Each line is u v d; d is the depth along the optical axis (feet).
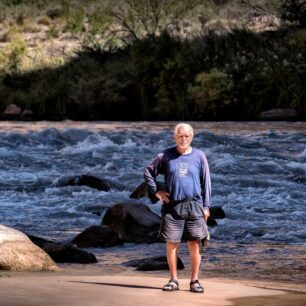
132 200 73.56
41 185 81.61
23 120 172.55
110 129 131.75
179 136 35.81
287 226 61.21
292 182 85.92
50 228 59.47
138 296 32.19
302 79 173.17
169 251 35.22
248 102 172.14
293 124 148.77
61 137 117.39
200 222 35.42
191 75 179.22
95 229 52.80
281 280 39.29
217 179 83.71
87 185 80.38
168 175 35.70
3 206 70.08
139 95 181.06
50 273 39.29
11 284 33.86
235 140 115.14
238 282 38.17
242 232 58.08
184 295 33.14
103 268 42.29
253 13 208.95
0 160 97.25
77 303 29.84
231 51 183.32
